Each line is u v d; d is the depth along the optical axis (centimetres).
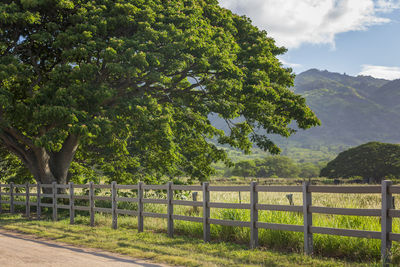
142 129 2005
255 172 14425
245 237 1058
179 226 1260
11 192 1952
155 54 1791
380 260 763
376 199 1939
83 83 1727
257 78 2141
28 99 1656
